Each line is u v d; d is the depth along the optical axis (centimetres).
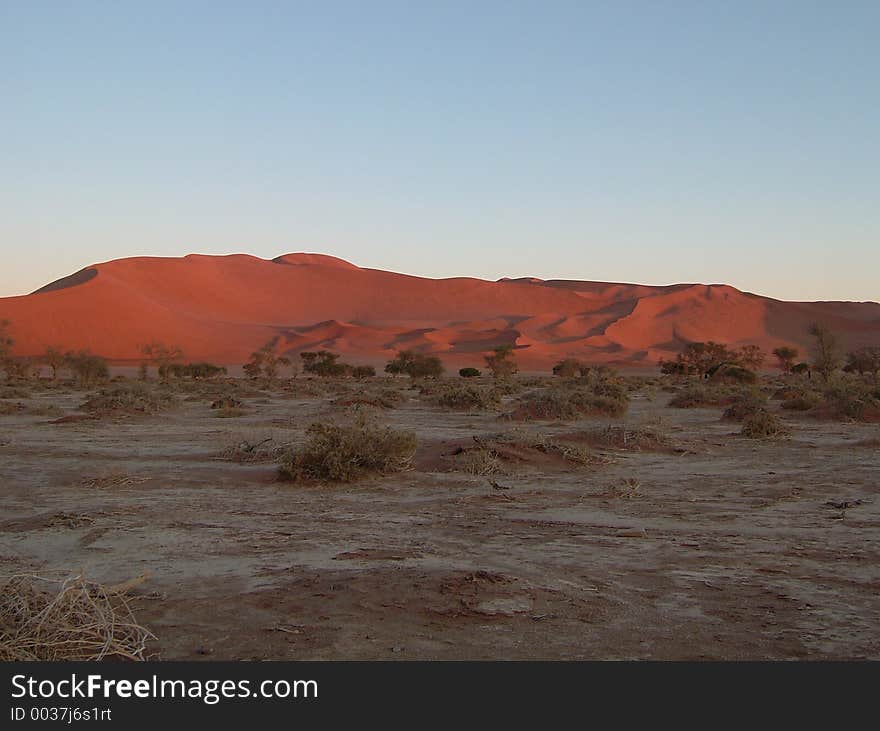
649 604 812
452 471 1714
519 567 948
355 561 963
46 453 2064
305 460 1620
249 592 832
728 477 1677
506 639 713
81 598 679
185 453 2061
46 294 18312
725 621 762
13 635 634
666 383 7594
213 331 19538
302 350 18375
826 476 1681
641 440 2145
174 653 677
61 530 1148
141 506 1342
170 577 896
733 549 1046
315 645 696
